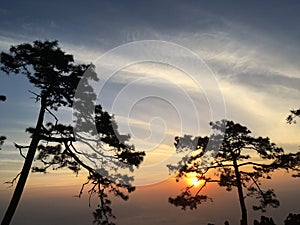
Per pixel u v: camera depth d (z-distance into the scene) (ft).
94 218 49.73
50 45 48.57
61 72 49.49
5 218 45.03
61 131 48.24
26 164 47.52
